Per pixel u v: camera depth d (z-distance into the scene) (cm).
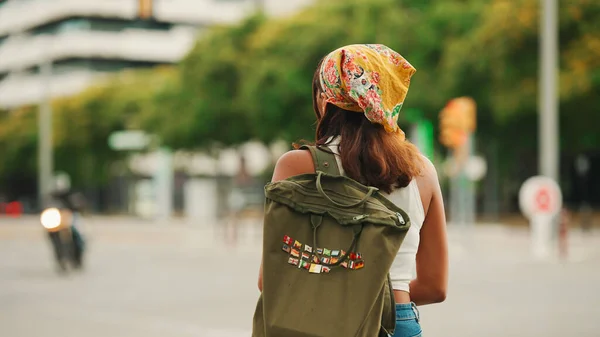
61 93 8844
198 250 2708
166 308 1317
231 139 5475
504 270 1905
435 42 4391
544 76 2669
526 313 1231
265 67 4881
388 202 257
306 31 4831
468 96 4172
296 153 274
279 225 253
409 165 272
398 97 277
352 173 268
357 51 277
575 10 3766
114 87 6994
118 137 5603
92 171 6975
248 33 5422
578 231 3672
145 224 4934
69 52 8869
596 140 4091
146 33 9119
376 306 250
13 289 1612
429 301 290
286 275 251
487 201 4819
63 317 1231
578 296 1432
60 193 1942
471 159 2728
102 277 1831
